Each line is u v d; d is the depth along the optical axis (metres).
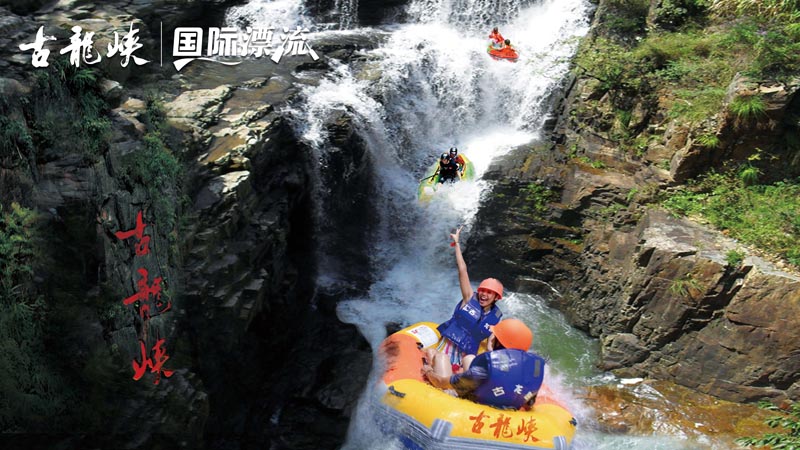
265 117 12.91
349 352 12.41
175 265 9.74
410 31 18.50
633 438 11.22
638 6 17.34
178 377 9.26
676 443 11.05
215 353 10.46
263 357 11.91
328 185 13.82
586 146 15.28
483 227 14.96
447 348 7.93
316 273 14.27
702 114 13.85
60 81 8.73
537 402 7.77
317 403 11.32
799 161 13.37
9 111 7.67
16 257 7.46
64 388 8.09
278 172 12.78
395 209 15.23
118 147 8.83
